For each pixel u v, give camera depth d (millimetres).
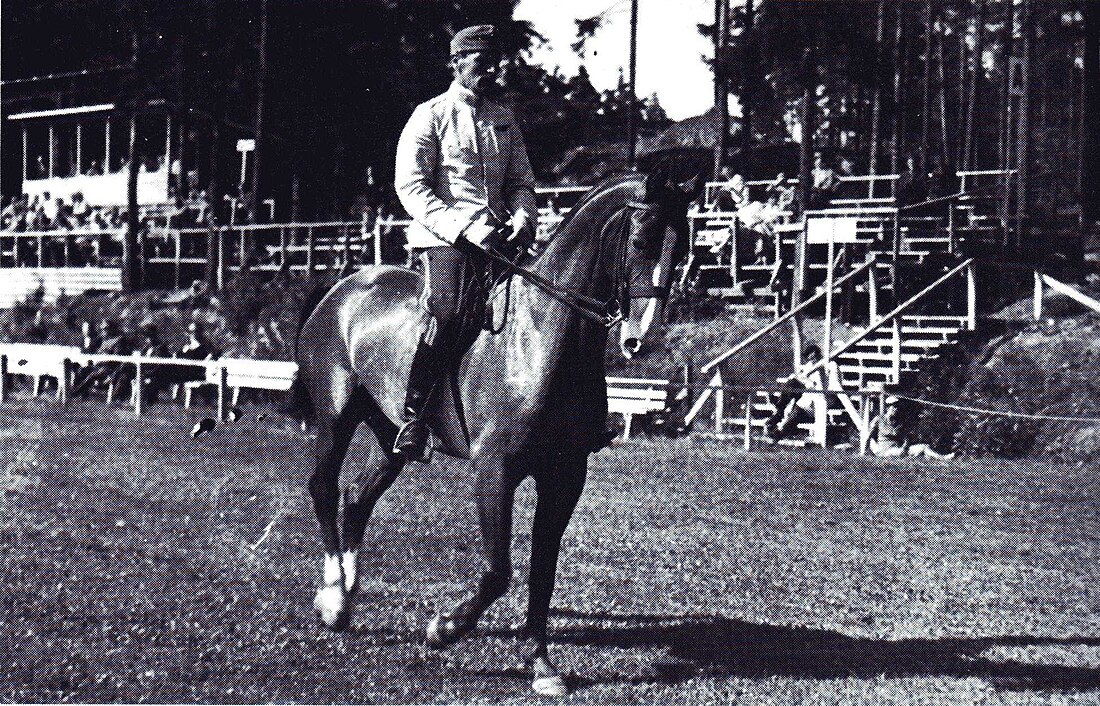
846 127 38094
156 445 17500
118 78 39312
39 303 36125
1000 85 47500
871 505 13367
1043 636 8156
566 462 6715
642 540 11203
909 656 7543
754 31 28500
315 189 41438
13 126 46969
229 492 13367
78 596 8422
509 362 6543
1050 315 21609
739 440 18656
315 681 6672
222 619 7922
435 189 7059
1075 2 30078
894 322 19828
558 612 8414
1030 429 17469
